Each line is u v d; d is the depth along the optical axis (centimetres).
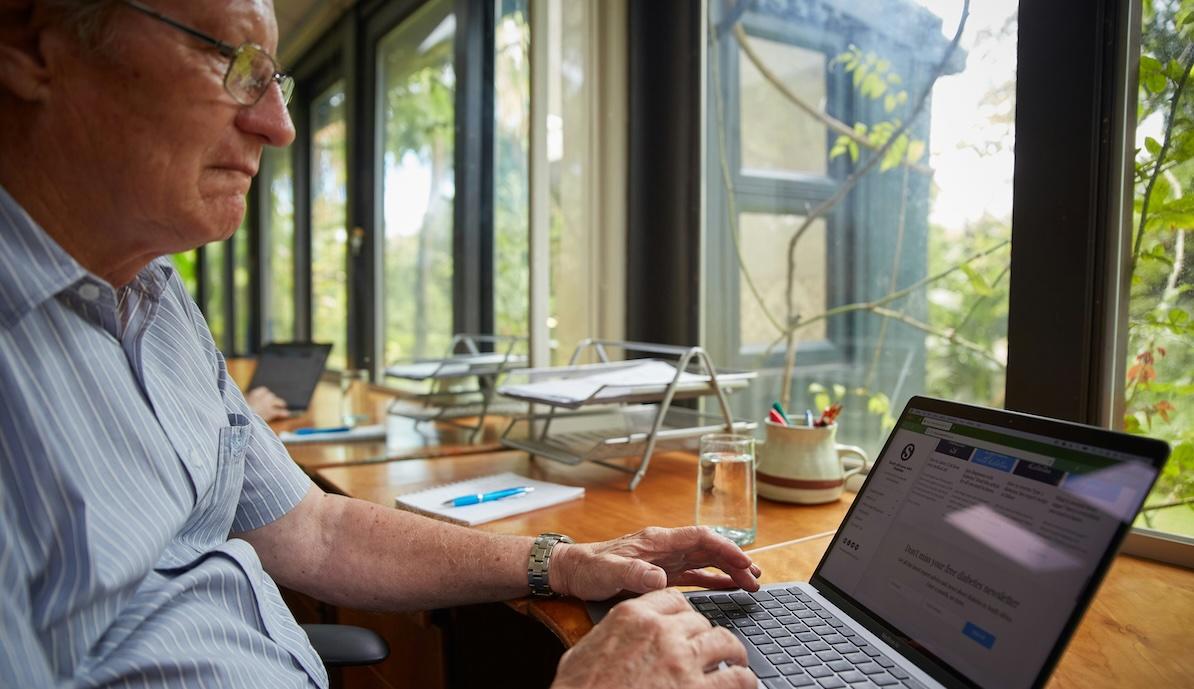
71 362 69
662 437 141
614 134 207
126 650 67
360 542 98
